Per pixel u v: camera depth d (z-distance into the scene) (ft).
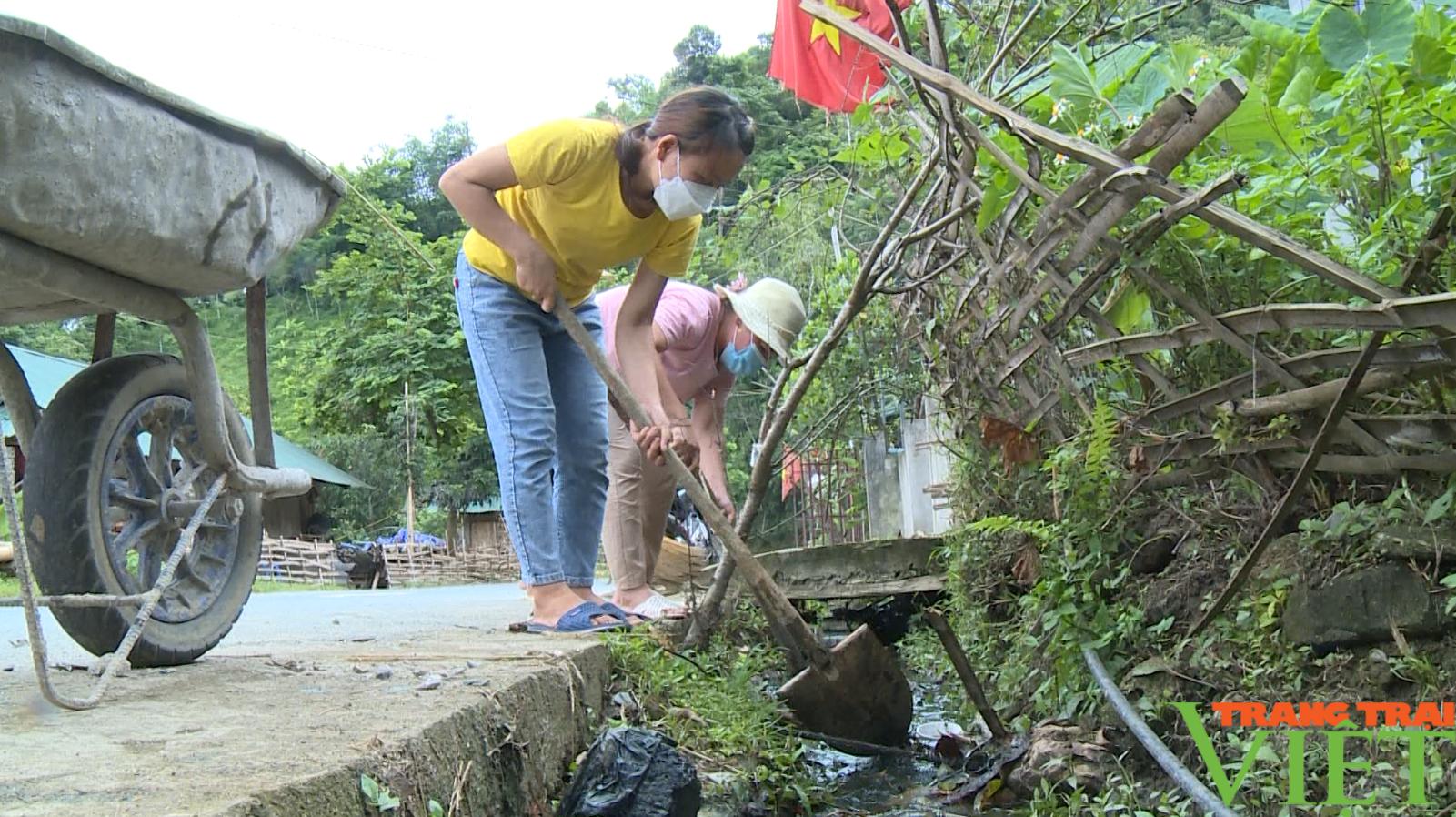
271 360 91.35
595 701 9.07
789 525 26.21
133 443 8.08
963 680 10.98
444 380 72.95
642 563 13.64
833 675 11.13
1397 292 6.68
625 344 10.77
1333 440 8.32
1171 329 8.65
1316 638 8.28
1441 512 7.45
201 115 6.98
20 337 73.72
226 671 7.91
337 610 18.25
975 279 11.50
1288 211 9.18
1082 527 10.09
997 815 9.02
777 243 18.60
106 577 7.65
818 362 12.91
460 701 6.44
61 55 5.84
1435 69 8.62
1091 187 8.02
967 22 12.88
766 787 9.19
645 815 6.84
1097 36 12.12
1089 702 9.81
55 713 6.10
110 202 6.30
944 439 19.12
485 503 78.69
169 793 4.10
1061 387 10.71
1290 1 17.84
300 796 4.31
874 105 12.76
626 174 9.26
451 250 74.54
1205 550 9.85
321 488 73.77
